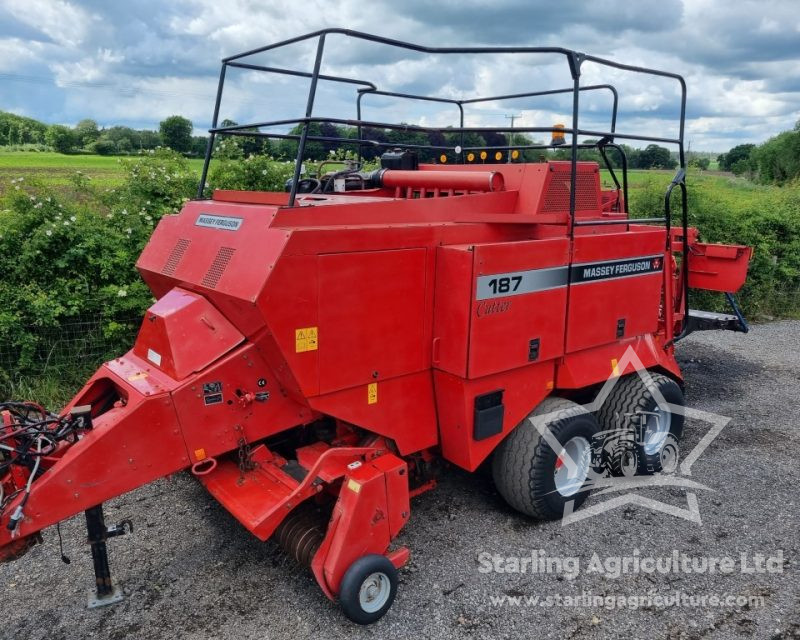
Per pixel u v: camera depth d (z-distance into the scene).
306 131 3.22
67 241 5.98
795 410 6.22
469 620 3.23
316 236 3.07
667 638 3.11
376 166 6.68
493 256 3.49
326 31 3.15
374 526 3.15
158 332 3.39
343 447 3.47
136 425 3.03
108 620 3.24
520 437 3.96
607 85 5.18
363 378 3.41
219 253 3.39
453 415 3.73
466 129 3.95
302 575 3.59
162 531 4.04
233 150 8.00
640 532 4.04
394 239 3.39
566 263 3.94
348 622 3.21
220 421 3.27
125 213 6.33
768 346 8.59
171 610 3.31
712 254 6.09
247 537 3.96
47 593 3.46
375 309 3.39
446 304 3.58
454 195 4.28
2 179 10.63
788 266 10.59
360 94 5.30
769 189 14.65
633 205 10.48
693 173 12.65
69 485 2.90
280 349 3.06
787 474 4.86
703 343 8.73
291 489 3.25
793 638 3.12
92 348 6.13
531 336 3.82
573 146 3.79
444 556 3.75
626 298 4.43
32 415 4.31
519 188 4.19
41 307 5.71
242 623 3.21
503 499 4.34
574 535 4.00
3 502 2.85
